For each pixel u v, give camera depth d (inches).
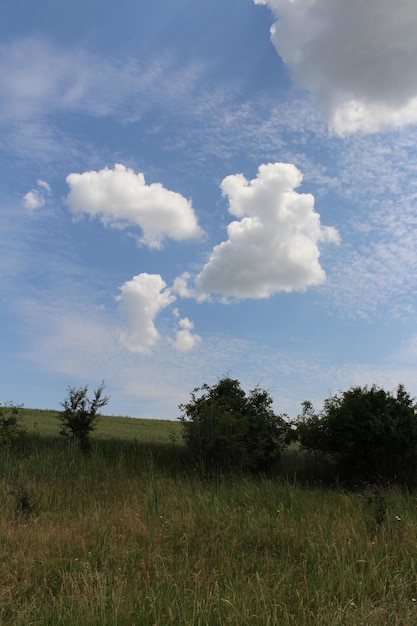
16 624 200.4
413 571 269.0
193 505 405.1
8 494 428.1
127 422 1189.7
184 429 665.0
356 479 627.5
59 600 225.5
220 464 626.5
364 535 326.6
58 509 403.9
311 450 686.5
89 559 277.1
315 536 322.7
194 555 295.0
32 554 280.4
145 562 279.9
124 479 528.7
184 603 215.9
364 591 241.1
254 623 203.2
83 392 694.5
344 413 631.2
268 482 545.6
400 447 615.2
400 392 653.3
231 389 728.3
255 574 262.4
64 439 695.7
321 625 202.2
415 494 534.6
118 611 207.2
